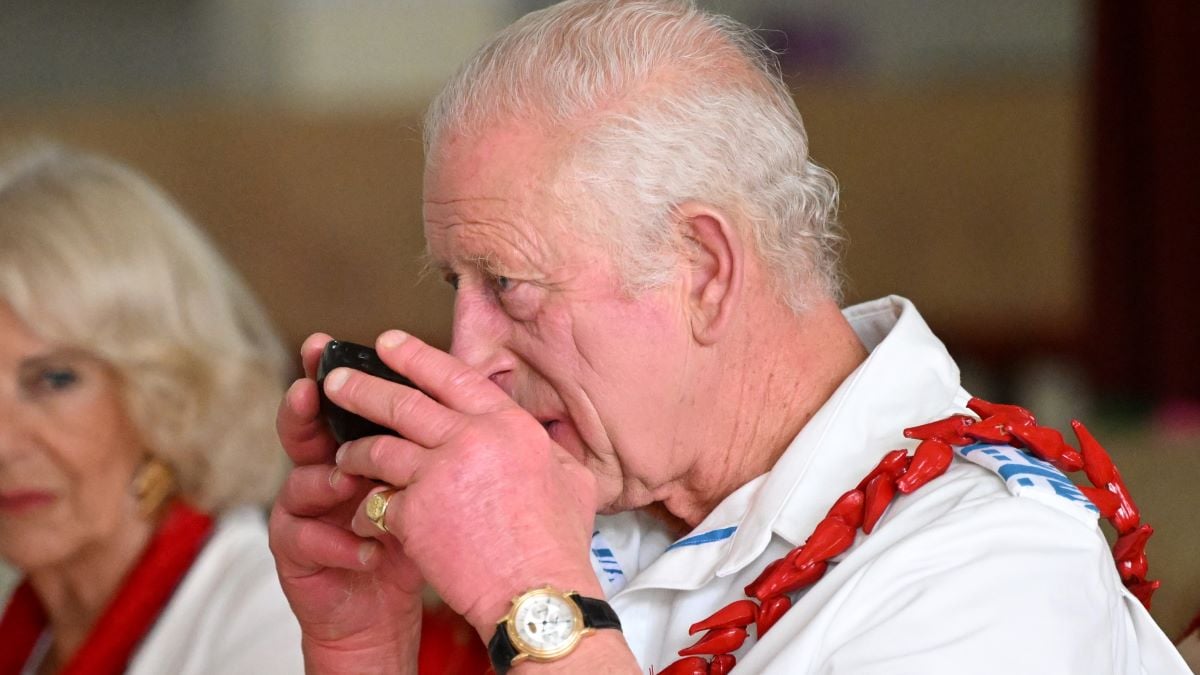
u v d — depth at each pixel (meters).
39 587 6.55
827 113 17.44
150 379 6.30
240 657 5.85
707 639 4.17
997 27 17.67
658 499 4.59
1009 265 17.12
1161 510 7.86
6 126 18.39
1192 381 13.98
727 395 4.45
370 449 3.78
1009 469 4.14
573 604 3.54
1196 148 13.68
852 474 4.41
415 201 18.09
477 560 3.60
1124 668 4.11
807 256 4.54
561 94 4.20
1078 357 15.66
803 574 4.13
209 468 6.43
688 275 4.30
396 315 18.00
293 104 18.62
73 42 18.86
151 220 6.46
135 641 6.12
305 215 18.16
